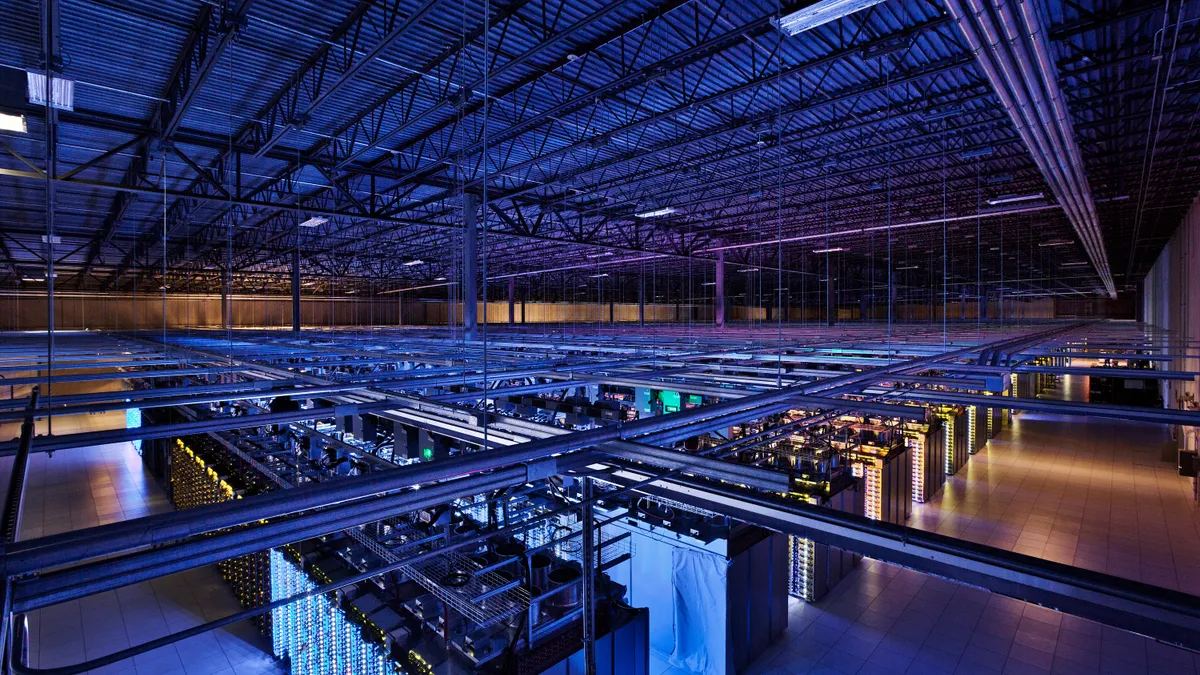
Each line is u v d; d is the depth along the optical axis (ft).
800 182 62.23
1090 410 17.37
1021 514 50.37
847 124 44.55
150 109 38.96
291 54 32.30
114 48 30.78
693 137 45.65
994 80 25.14
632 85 37.19
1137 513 49.57
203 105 38.37
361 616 23.50
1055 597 8.06
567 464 10.83
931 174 58.85
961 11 19.56
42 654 34.09
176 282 127.85
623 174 60.23
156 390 18.26
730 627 30.37
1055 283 158.40
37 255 90.68
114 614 38.58
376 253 114.01
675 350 43.06
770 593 33.47
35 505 60.39
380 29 29.68
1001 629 34.17
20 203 62.13
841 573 40.65
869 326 107.86
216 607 39.37
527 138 48.67
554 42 31.12
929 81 37.06
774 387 22.29
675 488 12.61
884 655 32.24
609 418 35.19
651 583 33.60
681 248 102.58
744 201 72.95
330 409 17.19
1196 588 36.70
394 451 31.76
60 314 113.50
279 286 142.00
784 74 32.81
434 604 22.16
